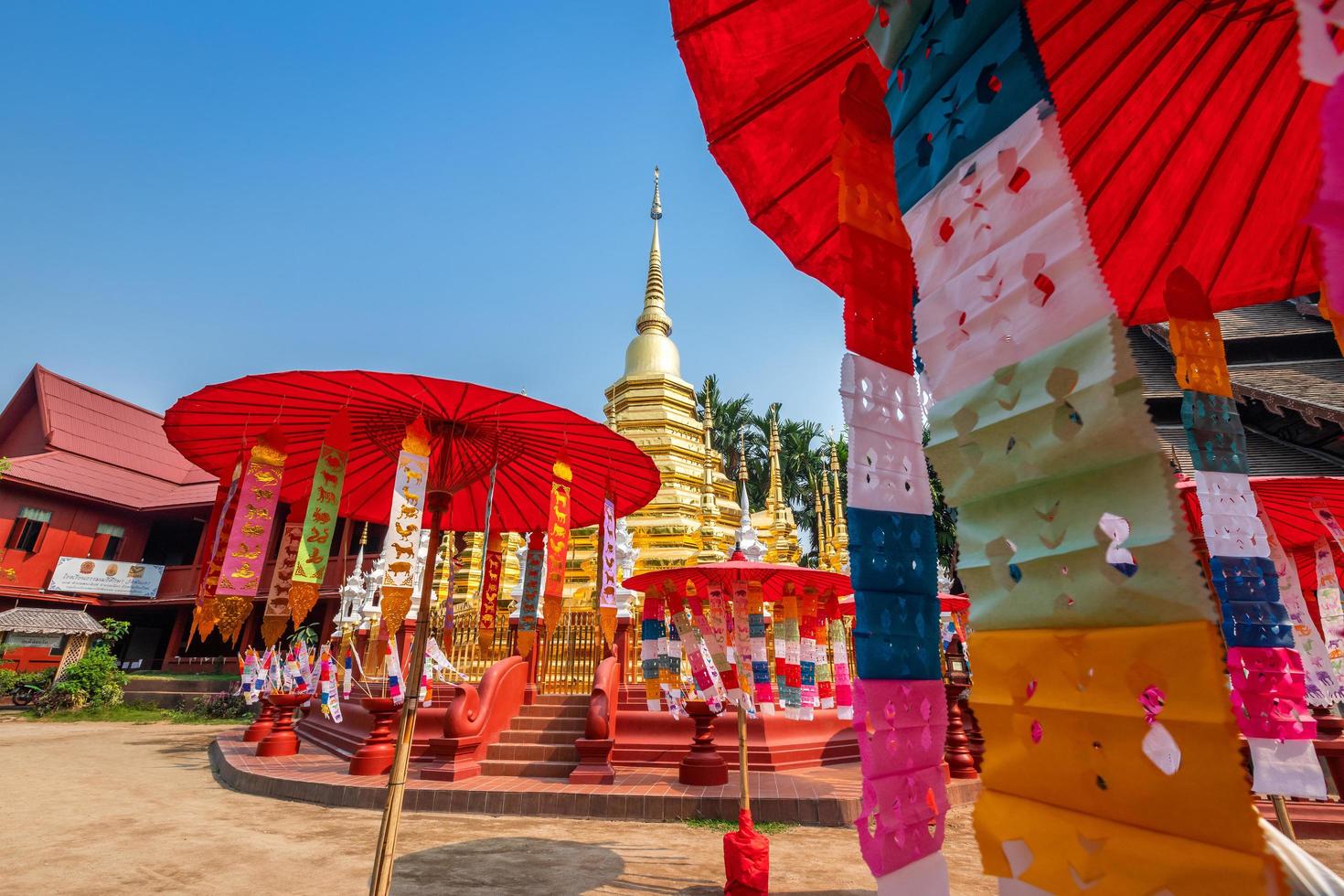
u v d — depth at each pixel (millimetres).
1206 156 3297
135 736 18281
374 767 10234
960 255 1684
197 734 18859
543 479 5445
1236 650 3525
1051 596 1406
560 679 12906
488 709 10852
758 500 38750
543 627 13328
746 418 40375
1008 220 1570
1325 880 1240
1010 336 1527
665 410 22172
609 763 9883
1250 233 3605
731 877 5309
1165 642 1194
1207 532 3582
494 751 10625
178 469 35438
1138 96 3006
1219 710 1101
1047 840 1324
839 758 11602
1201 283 3881
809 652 6391
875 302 1916
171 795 10148
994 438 1540
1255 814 1039
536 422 4297
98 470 31859
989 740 1510
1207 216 3568
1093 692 1300
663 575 6055
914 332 1988
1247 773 1059
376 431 4453
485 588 5879
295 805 9406
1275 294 3811
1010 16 1648
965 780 10391
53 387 32531
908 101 1928
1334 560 6434
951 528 19156
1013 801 1419
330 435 4004
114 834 7773
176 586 30297
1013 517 1506
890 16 2033
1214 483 3613
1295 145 3217
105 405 34375
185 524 33406
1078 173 3373
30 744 16266
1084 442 1349
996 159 1621
